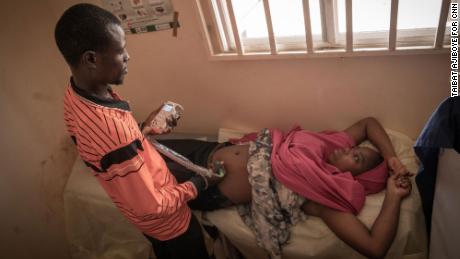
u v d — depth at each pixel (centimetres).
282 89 160
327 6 128
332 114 159
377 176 134
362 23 131
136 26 165
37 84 169
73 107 93
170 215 111
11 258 153
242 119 181
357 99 149
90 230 167
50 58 177
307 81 152
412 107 142
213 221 145
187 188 117
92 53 84
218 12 146
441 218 106
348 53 131
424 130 100
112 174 93
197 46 161
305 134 150
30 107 165
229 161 146
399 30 126
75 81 93
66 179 184
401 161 142
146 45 172
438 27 114
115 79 94
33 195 165
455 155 96
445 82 130
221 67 164
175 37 162
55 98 179
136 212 99
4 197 150
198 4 141
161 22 159
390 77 137
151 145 118
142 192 96
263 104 170
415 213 124
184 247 124
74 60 86
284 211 135
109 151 90
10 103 155
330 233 127
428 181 114
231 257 155
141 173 95
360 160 139
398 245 120
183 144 166
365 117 154
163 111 125
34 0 168
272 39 138
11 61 157
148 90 192
